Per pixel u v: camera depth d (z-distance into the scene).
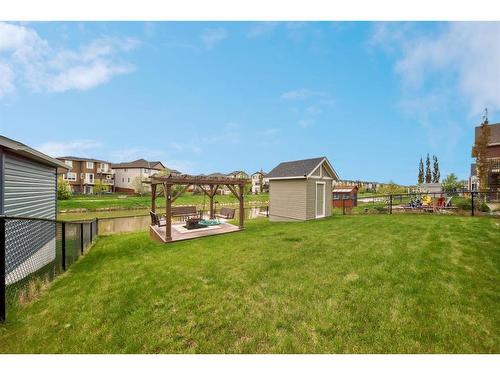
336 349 2.75
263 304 3.70
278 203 15.07
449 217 10.73
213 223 11.77
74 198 36.91
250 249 6.82
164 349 2.91
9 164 6.38
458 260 4.99
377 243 6.59
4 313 3.70
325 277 4.51
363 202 29.88
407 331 2.91
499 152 21.50
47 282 5.47
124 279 5.30
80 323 3.55
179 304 3.86
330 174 15.16
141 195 47.12
